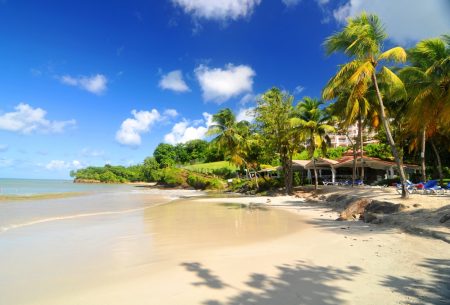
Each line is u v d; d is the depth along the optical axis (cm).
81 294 689
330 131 3775
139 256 1003
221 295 661
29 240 1266
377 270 799
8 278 800
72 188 7894
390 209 1672
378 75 2631
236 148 5638
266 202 3145
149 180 14112
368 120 3694
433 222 1278
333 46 2177
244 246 1130
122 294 683
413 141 3675
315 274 782
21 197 3731
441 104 2102
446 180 3556
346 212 1942
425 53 2381
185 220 1844
